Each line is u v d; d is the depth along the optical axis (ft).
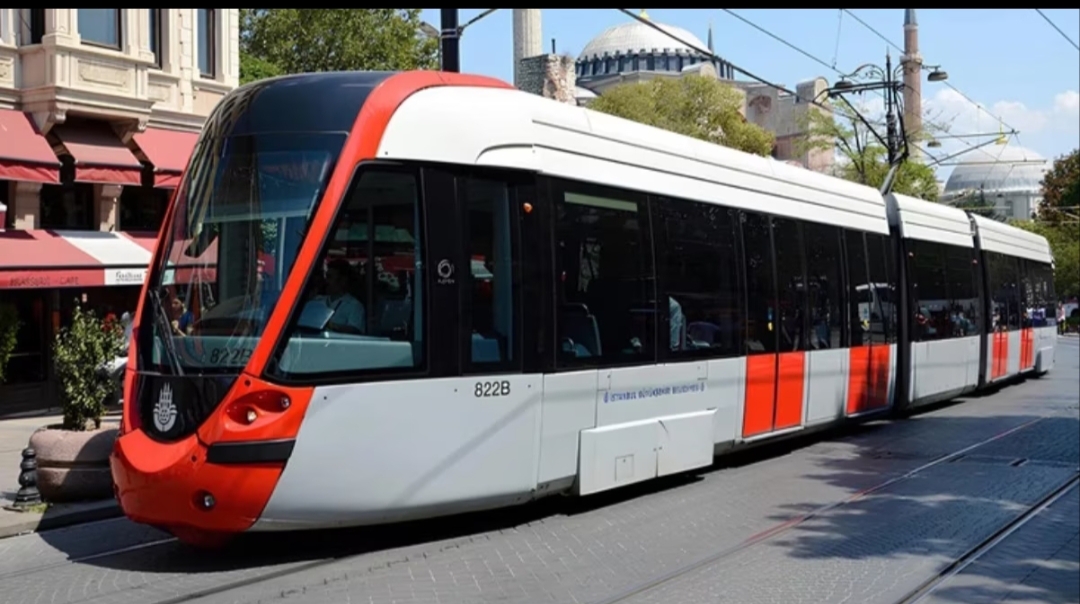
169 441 25.94
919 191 166.30
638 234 35.14
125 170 66.33
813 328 46.80
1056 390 84.89
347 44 133.69
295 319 25.79
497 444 29.37
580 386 31.99
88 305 68.13
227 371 25.57
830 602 24.50
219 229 27.45
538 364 30.53
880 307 55.11
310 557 27.76
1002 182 359.66
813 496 37.47
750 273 41.68
